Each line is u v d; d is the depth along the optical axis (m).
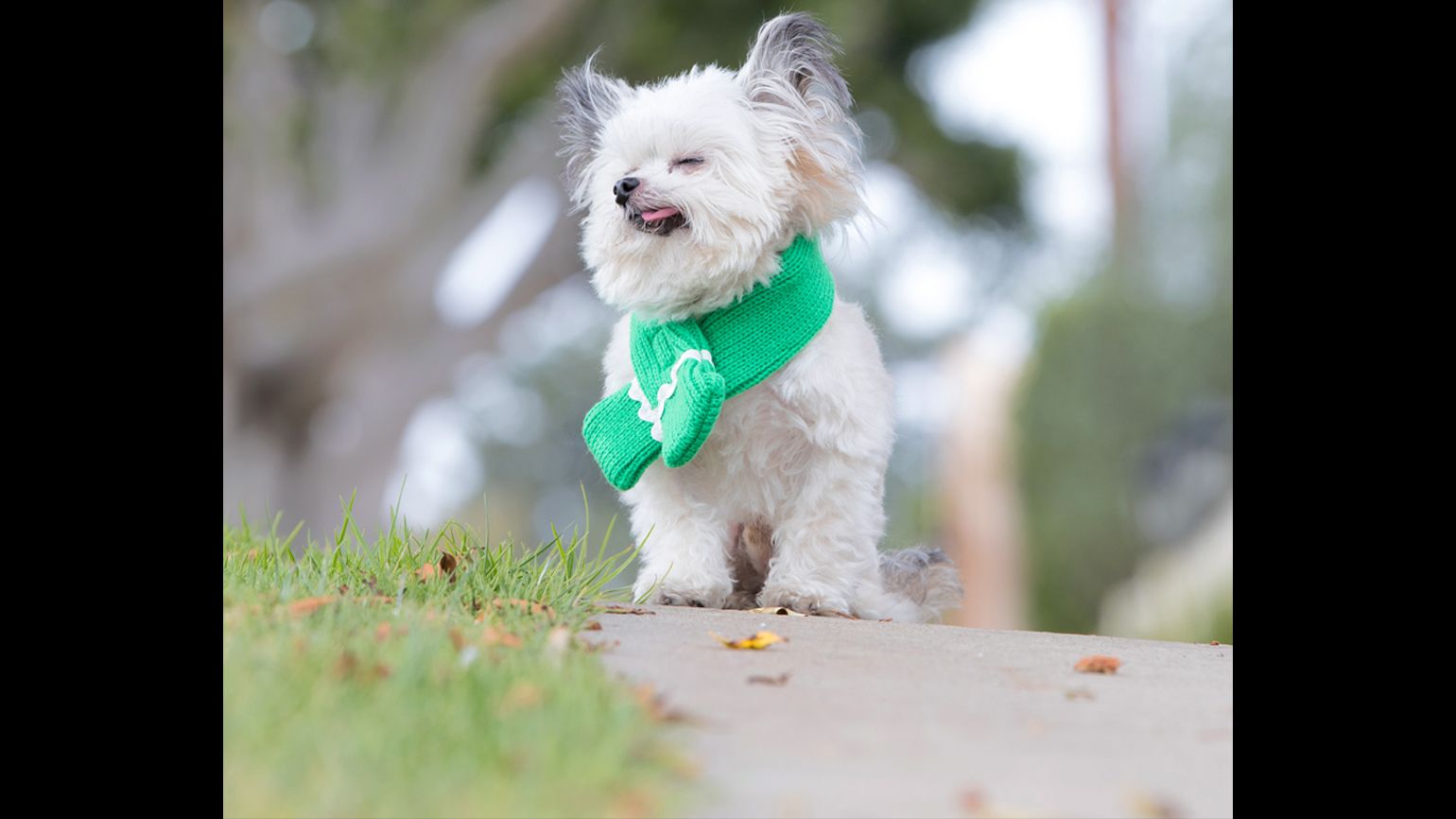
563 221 21.09
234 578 5.08
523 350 30.12
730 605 6.47
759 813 3.16
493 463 30.22
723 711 3.79
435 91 20.25
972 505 20.72
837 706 3.91
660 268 5.83
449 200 20.59
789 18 6.25
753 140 5.91
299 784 3.13
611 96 6.61
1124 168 24.83
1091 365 19.30
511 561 5.63
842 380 5.95
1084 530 18.94
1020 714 3.94
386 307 20.55
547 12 19.95
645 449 5.99
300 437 21.00
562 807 3.08
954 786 3.34
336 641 4.00
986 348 21.86
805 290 5.96
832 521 6.06
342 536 5.71
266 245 19.89
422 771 3.16
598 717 3.45
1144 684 4.41
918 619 6.83
